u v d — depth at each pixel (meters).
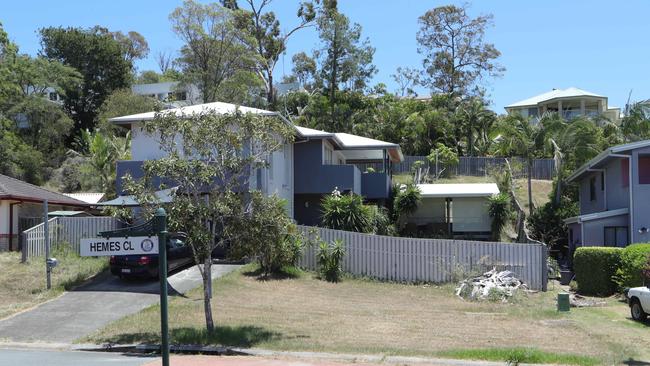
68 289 20.14
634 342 13.80
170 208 13.39
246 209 14.19
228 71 55.31
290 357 12.00
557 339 14.11
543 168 52.97
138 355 12.52
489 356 11.88
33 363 11.51
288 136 14.88
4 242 27.84
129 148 41.59
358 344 13.25
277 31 63.94
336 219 26.88
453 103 62.25
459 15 69.00
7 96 50.56
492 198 35.44
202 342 13.28
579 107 72.38
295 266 24.31
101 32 83.56
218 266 24.08
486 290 21.41
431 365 11.20
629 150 26.14
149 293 19.42
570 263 30.72
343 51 61.34
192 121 14.39
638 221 25.84
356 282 23.72
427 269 24.11
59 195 32.94
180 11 53.69
